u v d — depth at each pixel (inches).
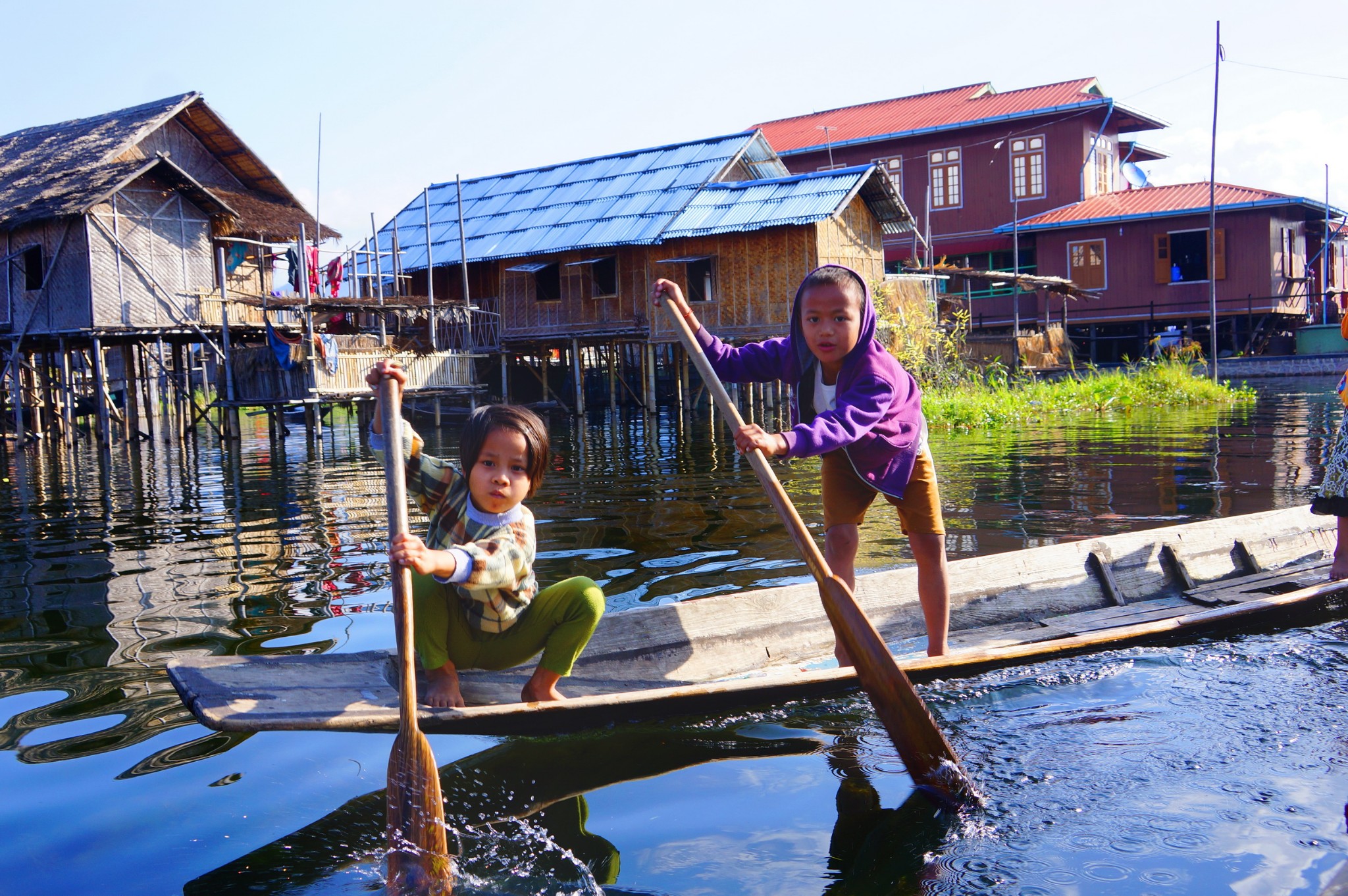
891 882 83.3
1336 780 99.8
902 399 136.9
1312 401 686.5
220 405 672.4
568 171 975.0
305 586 202.5
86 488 411.8
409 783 93.7
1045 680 131.2
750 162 923.4
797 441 122.1
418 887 83.9
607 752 111.5
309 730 99.3
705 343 148.3
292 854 90.4
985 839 90.0
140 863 88.5
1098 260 1075.3
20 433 677.9
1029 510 274.8
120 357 982.4
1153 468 358.0
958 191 1184.8
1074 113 1113.4
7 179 767.7
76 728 122.0
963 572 163.6
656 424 716.0
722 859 87.7
